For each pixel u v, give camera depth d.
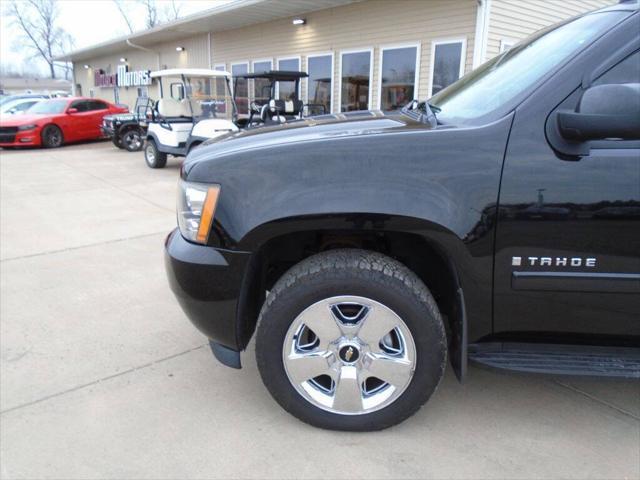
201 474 2.04
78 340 3.17
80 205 7.35
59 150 15.47
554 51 2.16
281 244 2.44
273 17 13.62
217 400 2.54
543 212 1.93
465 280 2.04
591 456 2.13
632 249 1.93
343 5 11.79
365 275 2.05
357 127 2.33
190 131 10.26
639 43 1.94
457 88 2.76
